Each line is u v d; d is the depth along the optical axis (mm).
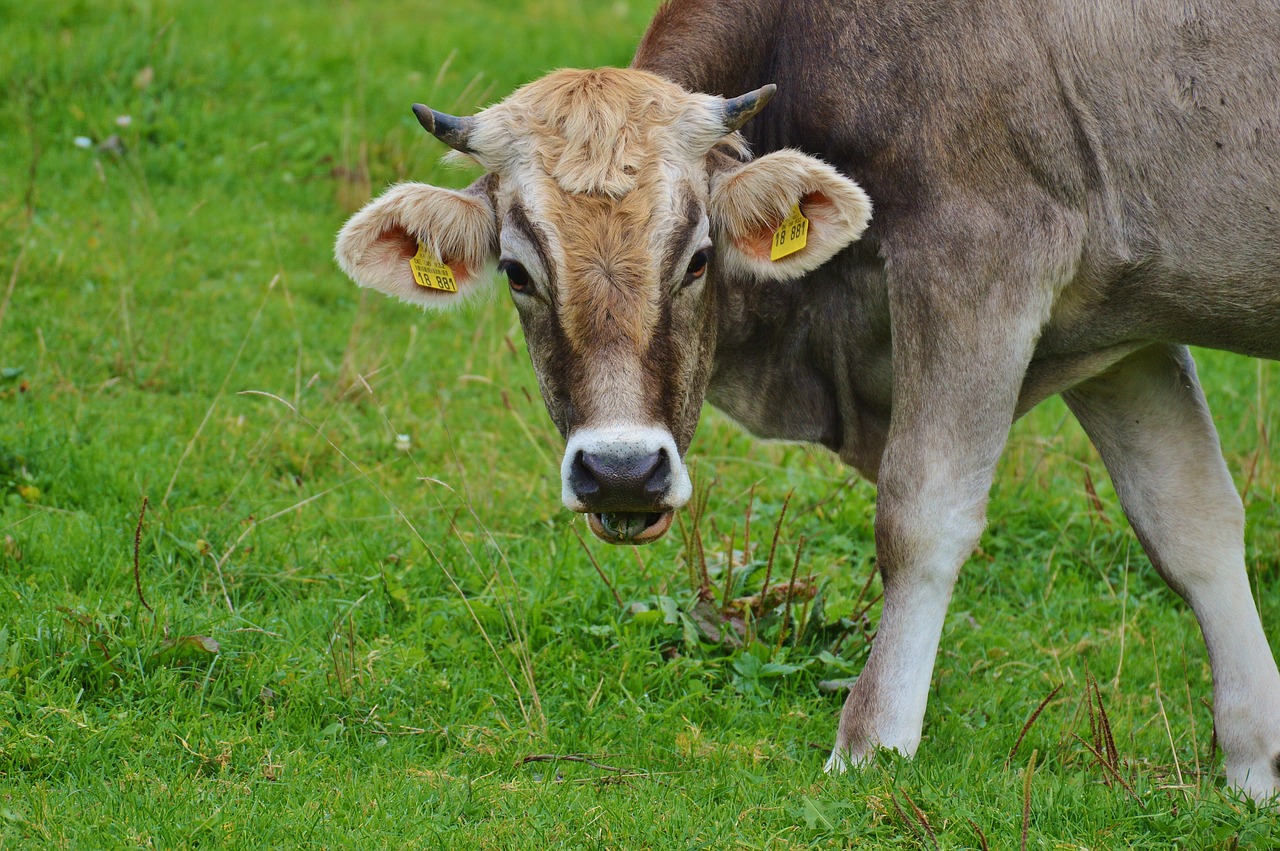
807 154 15258
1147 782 14562
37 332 24047
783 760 14773
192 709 14773
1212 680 16219
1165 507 16062
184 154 32469
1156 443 16141
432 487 21297
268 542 18891
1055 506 22516
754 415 17281
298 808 12859
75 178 30312
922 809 13383
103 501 19609
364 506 20609
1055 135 14242
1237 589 15758
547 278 13867
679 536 20281
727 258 15055
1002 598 20203
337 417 23359
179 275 27656
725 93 16031
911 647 14648
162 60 35125
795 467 23406
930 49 14414
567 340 13750
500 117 14438
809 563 20172
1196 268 14508
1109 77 14188
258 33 38969
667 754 14859
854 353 16219
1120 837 13219
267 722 14805
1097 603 19891
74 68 33906
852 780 13922
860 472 17406
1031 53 14227
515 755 14500
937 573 14633
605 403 13461
